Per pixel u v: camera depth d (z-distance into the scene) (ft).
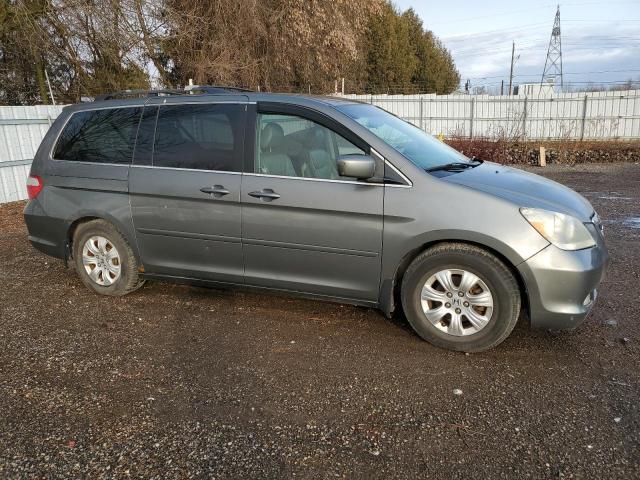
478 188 11.57
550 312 11.09
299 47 65.82
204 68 59.47
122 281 15.34
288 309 14.53
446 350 11.97
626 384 10.35
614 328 12.93
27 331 13.38
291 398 10.11
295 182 12.57
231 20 59.82
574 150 58.08
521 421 9.23
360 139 12.24
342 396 10.16
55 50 49.01
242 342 12.57
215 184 13.33
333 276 12.69
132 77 54.34
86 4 44.27
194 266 14.24
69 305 15.15
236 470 8.12
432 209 11.50
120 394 10.34
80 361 11.73
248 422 9.37
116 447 8.71
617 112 69.31
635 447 8.44
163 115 14.42
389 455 8.41
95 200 15.05
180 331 13.25
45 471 8.13
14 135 34.40
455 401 9.91
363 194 11.98
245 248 13.38
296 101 13.07
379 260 12.11
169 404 9.96
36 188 15.99
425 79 174.40
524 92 83.15
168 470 8.13
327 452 8.52
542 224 10.96
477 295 11.55
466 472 7.98
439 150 14.14
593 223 11.78
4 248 22.09
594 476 7.81
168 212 14.08
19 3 44.52
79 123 15.64
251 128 13.25
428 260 11.74
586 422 9.14
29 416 9.61
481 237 11.13
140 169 14.40
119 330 13.38
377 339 12.60
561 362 11.30
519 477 7.84
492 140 60.59
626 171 47.83
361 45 77.56
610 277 16.72
